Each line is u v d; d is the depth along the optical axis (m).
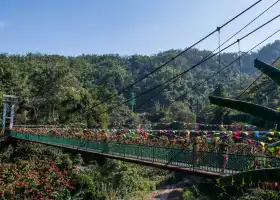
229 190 10.78
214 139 8.27
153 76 69.38
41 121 26.30
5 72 27.03
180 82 60.06
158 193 18.25
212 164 7.17
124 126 31.34
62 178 14.40
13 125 21.75
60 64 34.66
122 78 65.12
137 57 95.44
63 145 13.65
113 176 16.97
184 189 17.44
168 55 94.62
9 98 21.34
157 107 47.69
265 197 7.29
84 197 14.23
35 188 12.84
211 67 81.31
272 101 20.08
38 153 17.17
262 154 7.20
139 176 19.80
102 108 29.58
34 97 27.69
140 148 9.23
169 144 9.25
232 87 44.94
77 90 30.47
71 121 27.38
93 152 10.98
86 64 67.19
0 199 11.66
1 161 16.22
